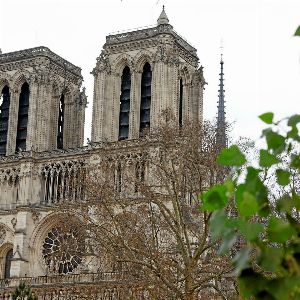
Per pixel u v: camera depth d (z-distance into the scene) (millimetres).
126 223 71562
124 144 123750
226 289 68125
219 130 82562
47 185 135875
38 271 131375
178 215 72562
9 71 146500
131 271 66875
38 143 139125
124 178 103062
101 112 133125
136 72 133750
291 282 8922
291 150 10609
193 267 60844
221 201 9789
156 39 132375
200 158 73438
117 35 136250
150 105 131000
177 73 131375
